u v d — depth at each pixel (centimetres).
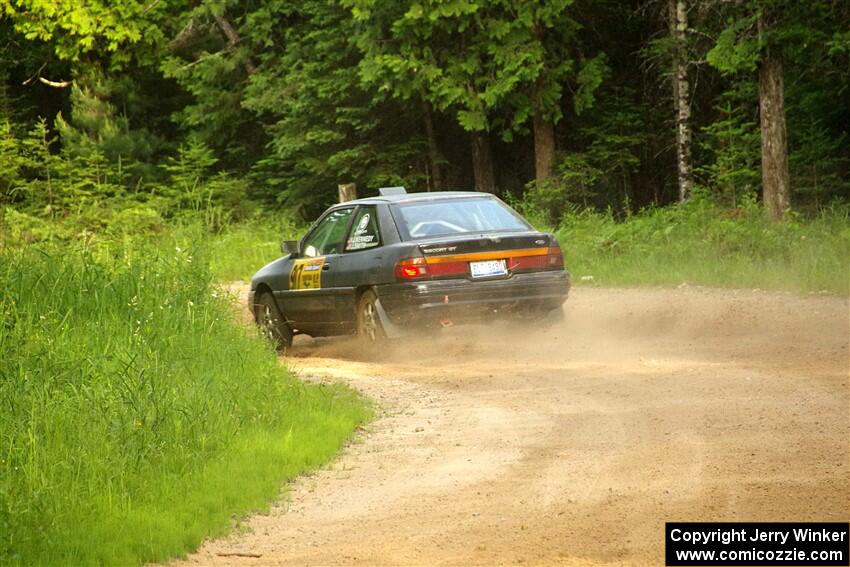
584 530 1708
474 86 8131
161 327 3017
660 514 1766
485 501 1888
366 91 8688
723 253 5547
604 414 2516
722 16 6831
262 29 9431
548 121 8350
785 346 3372
